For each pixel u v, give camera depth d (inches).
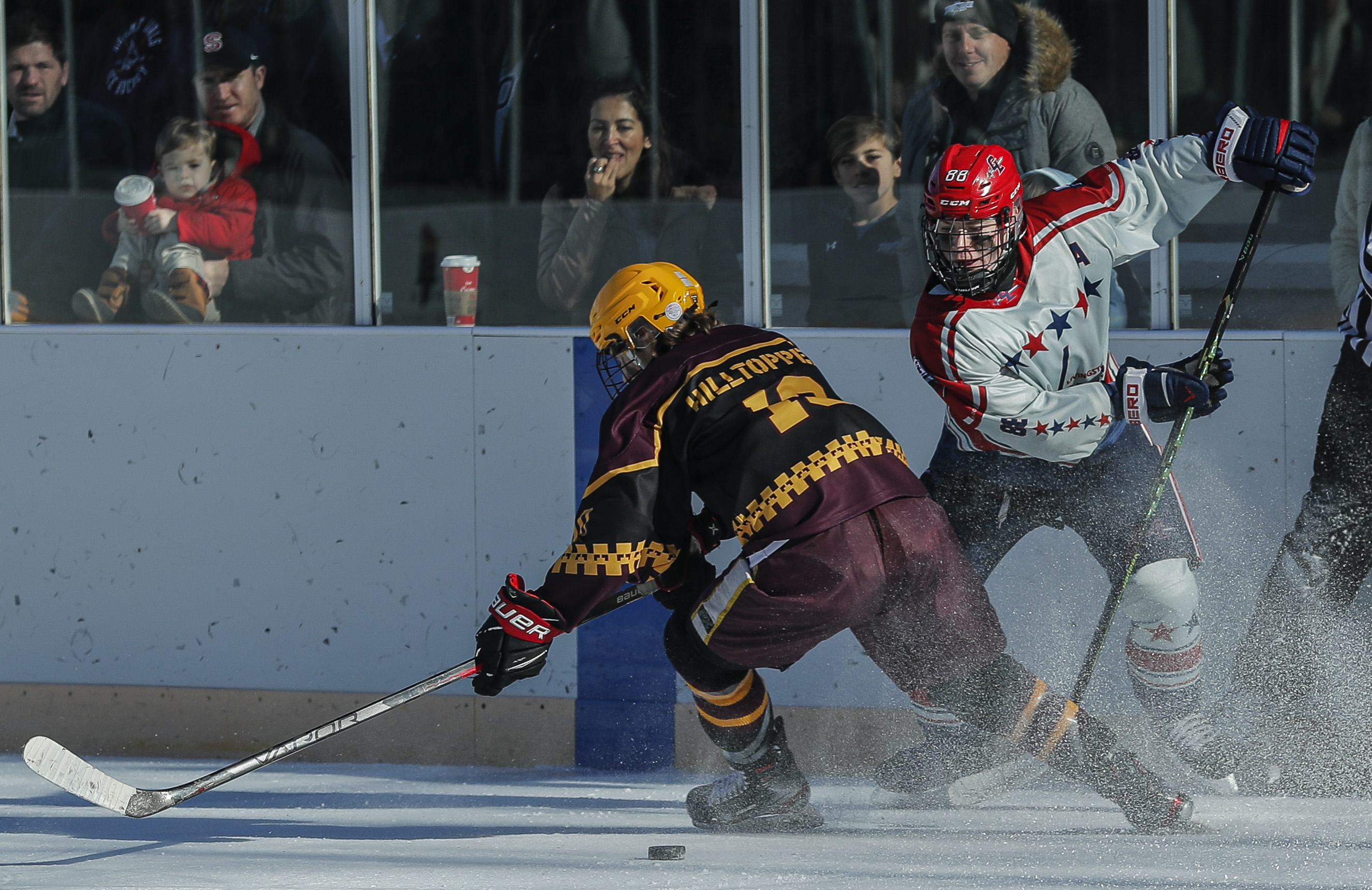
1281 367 526.0
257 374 576.4
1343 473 489.4
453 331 563.8
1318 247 542.0
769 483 391.5
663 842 424.2
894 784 481.4
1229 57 543.8
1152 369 426.0
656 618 553.3
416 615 570.3
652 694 555.2
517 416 561.6
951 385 421.7
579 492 558.9
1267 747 475.8
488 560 565.6
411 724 570.6
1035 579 529.3
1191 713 470.9
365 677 573.9
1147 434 460.1
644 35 575.8
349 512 573.0
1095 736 410.6
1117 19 546.9
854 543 388.2
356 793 521.7
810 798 499.8
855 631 413.1
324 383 572.4
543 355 558.6
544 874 366.0
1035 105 553.9
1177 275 548.4
